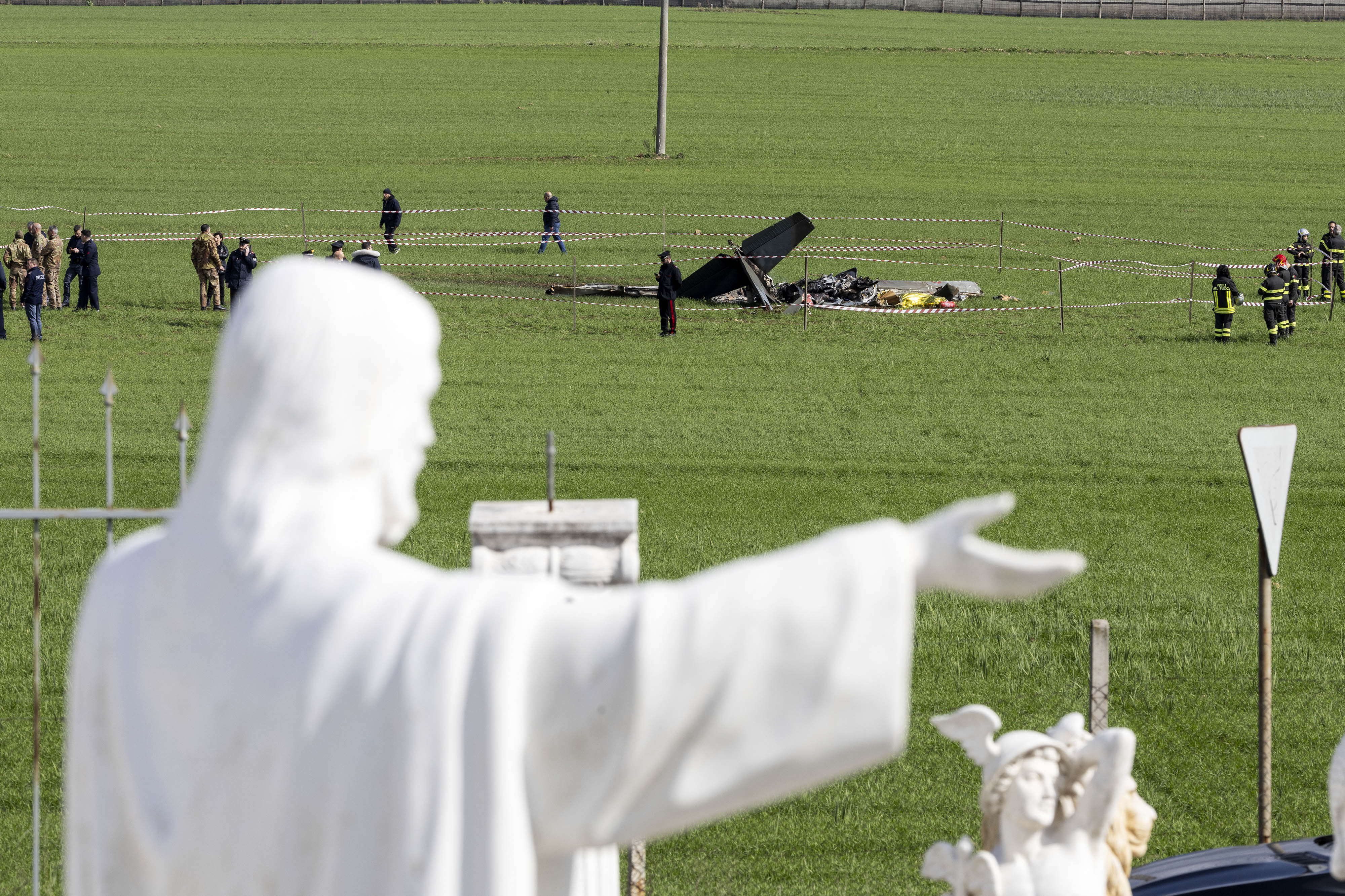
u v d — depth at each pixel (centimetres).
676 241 16025
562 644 650
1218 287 10762
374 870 659
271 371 707
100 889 764
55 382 9169
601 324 11300
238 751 688
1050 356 10275
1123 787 1716
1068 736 1816
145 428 8044
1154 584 5444
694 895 3141
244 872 690
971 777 3759
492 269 14288
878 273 14312
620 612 650
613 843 657
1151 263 14900
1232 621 4981
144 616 746
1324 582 5541
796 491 6994
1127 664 4528
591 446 7781
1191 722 4125
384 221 14988
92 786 776
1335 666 4572
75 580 5172
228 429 723
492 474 7194
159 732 732
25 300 10319
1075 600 5184
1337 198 18700
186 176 19125
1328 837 2409
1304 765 3859
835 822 3500
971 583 636
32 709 3997
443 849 643
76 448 7538
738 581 639
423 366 747
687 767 632
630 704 629
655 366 9819
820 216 17375
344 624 682
